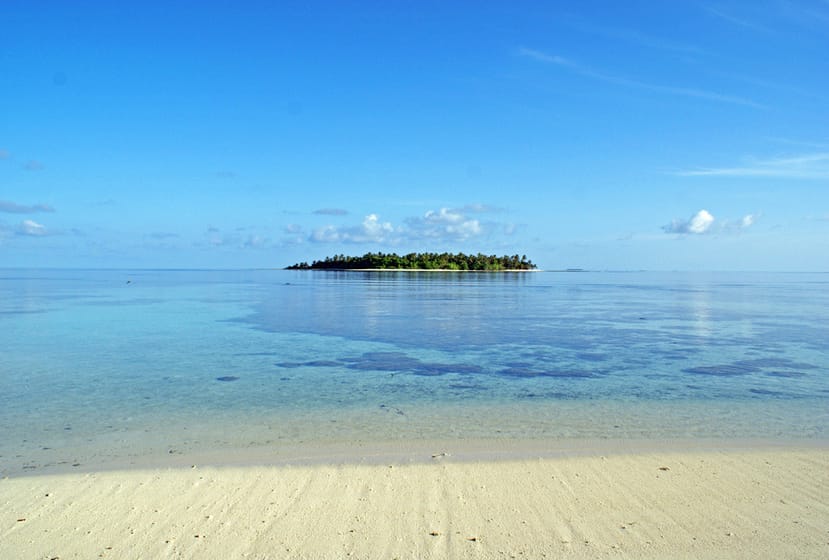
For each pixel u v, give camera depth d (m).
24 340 26.30
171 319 36.78
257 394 15.10
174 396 14.86
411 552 6.42
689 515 7.36
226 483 8.42
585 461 9.45
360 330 30.58
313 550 6.46
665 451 10.04
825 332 29.66
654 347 24.19
